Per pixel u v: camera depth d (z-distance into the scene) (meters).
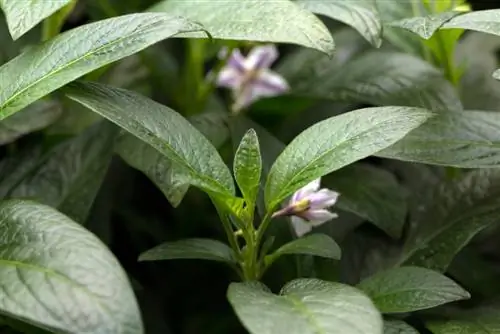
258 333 0.54
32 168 0.69
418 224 0.69
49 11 0.59
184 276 0.77
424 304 0.60
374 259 0.68
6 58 0.75
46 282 0.54
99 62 0.59
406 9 0.73
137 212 0.78
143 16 0.60
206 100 0.82
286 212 0.65
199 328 0.76
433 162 0.64
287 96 0.77
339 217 0.70
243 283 0.58
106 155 0.69
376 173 0.71
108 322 0.53
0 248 0.56
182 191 0.62
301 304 0.55
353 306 0.55
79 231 0.56
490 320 0.62
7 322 0.63
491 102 0.79
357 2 0.65
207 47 0.79
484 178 0.68
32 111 0.70
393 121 0.60
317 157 0.60
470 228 0.67
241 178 0.61
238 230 0.65
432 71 0.72
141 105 0.61
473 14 0.63
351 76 0.74
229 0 0.64
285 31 0.62
